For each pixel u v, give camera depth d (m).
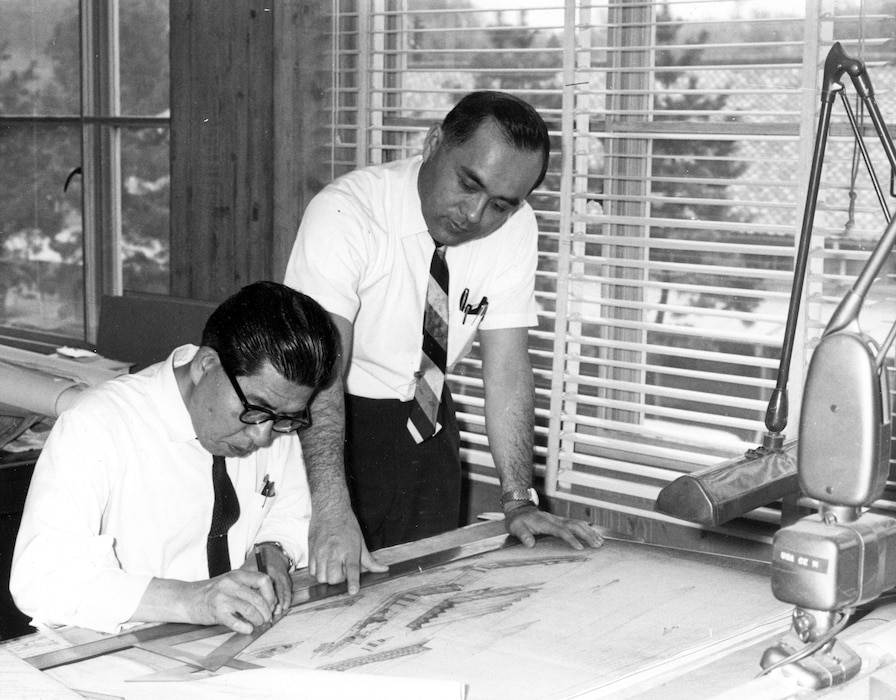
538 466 3.41
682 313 3.00
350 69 3.64
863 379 1.02
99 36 4.74
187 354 1.77
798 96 2.84
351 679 1.22
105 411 1.66
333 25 3.63
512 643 1.40
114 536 1.69
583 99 3.13
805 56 2.69
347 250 2.06
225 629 1.45
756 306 2.95
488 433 2.24
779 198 2.90
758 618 1.51
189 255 4.18
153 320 4.04
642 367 3.05
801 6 2.80
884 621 1.41
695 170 3.04
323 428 1.87
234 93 3.93
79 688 1.23
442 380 2.31
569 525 1.90
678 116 3.04
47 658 1.33
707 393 2.97
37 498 1.57
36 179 5.16
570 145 3.08
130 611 1.46
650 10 3.04
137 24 4.57
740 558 1.81
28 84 5.16
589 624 1.48
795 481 1.43
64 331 5.16
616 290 3.20
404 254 2.18
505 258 2.24
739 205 2.89
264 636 1.42
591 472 3.31
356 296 2.09
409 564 1.74
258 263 3.93
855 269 2.74
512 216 2.26
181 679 1.26
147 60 4.55
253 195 3.92
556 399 3.22
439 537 1.91
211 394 1.58
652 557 1.80
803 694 1.11
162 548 1.72
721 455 3.00
